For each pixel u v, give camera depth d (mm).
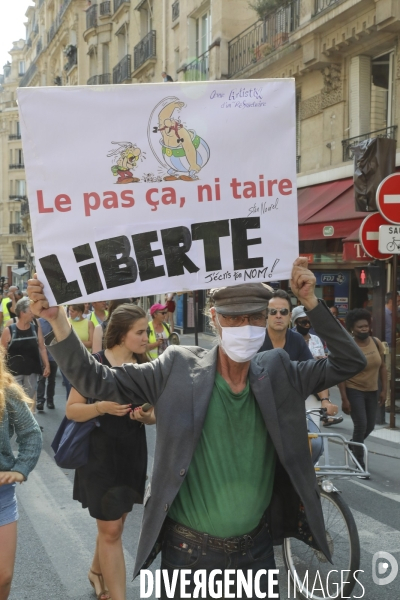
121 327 3590
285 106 2463
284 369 2424
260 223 2463
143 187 2396
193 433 2279
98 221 2373
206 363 2387
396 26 12094
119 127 2377
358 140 13680
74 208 2357
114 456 3371
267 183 2465
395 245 8391
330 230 12625
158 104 2396
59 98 2338
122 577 3342
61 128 2342
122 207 2387
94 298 2363
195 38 22109
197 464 2346
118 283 2391
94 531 4922
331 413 4355
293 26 15453
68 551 4531
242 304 2270
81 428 3350
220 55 18859
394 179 8289
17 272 51000
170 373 2355
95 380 2299
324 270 13773
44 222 2340
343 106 14133
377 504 5605
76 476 3529
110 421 3373
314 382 2430
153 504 2281
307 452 2396
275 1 16000
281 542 2521
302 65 14977
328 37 13883
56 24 45188
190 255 2430
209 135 2426
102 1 32688
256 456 2377
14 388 3047
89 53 34750
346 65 14016
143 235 2398
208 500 2328
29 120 2320
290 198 2475
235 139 2441
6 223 64375
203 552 2316
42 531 4914
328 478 4184
